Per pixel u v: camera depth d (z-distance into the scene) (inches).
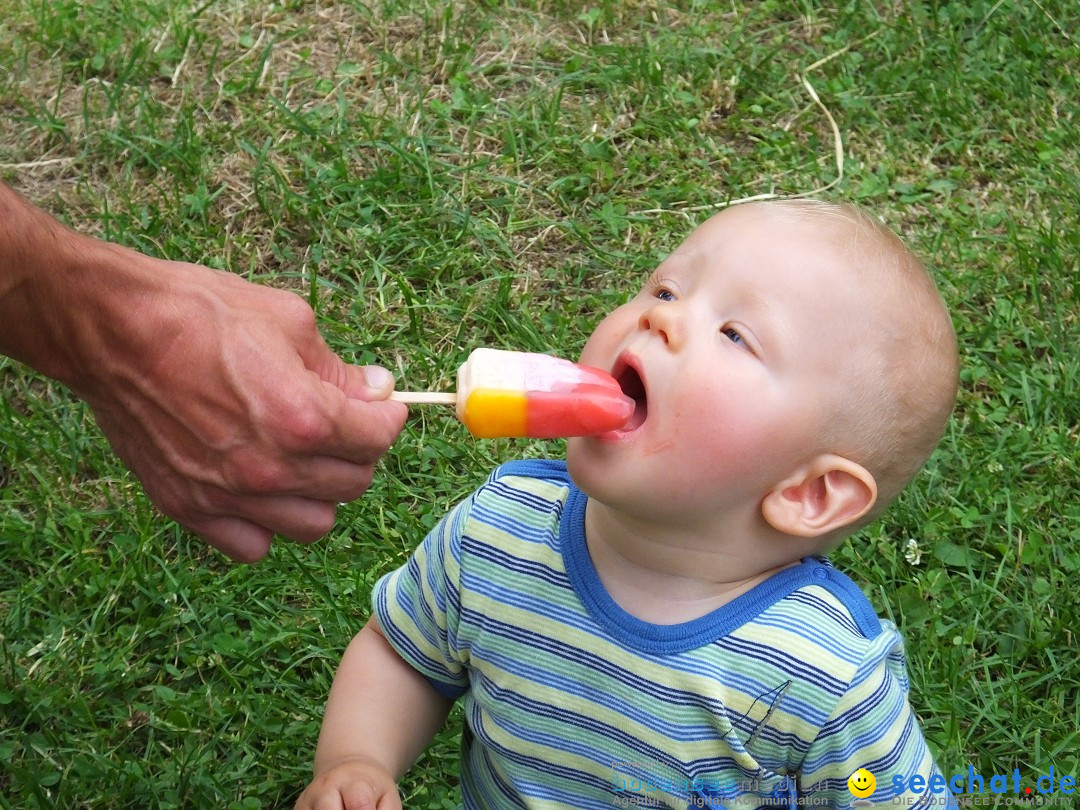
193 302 25.3
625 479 24.6
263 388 24.9
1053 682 35.7
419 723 28.8
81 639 35.6
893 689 25.4
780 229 25.5
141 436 26.3
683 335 24.6
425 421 41.3
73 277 24.6
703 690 25.0
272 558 37.4
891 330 25.1
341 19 56.8
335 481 26.5
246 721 34.4
